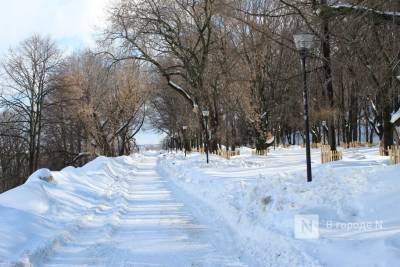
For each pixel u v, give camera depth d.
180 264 7.85
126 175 27.31
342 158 26.52
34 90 51.00
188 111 57.75
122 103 52.22
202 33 38.91
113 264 7.87
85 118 51.12
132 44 39.09
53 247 8.71
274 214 9.37
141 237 10.02
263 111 43.00
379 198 8.73
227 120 55.47
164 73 40.62
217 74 40.59
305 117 12.22
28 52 50.62
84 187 16.39
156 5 38.56
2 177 55.72
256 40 39.31
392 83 12.61
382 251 6.07
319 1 13.38
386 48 11.75
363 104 47.47
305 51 12.44
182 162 34.41
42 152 57.78
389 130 25.09
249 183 14.52
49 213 11.40
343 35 12.12
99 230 10.64
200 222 11.65
